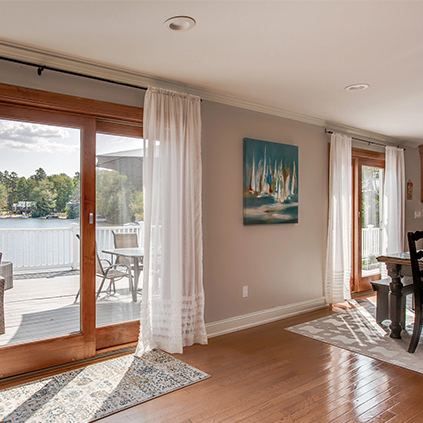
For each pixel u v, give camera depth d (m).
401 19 2.25
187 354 3.12
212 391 2.48
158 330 3.19
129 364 2.89
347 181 4.90
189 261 3.32
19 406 2.27
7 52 2.57
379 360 3.01
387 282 4.04
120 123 3.20
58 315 2.90
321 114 4.43
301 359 3.03
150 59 2.85
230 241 3.79
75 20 2.25
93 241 3.04
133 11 2.15
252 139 3.94
